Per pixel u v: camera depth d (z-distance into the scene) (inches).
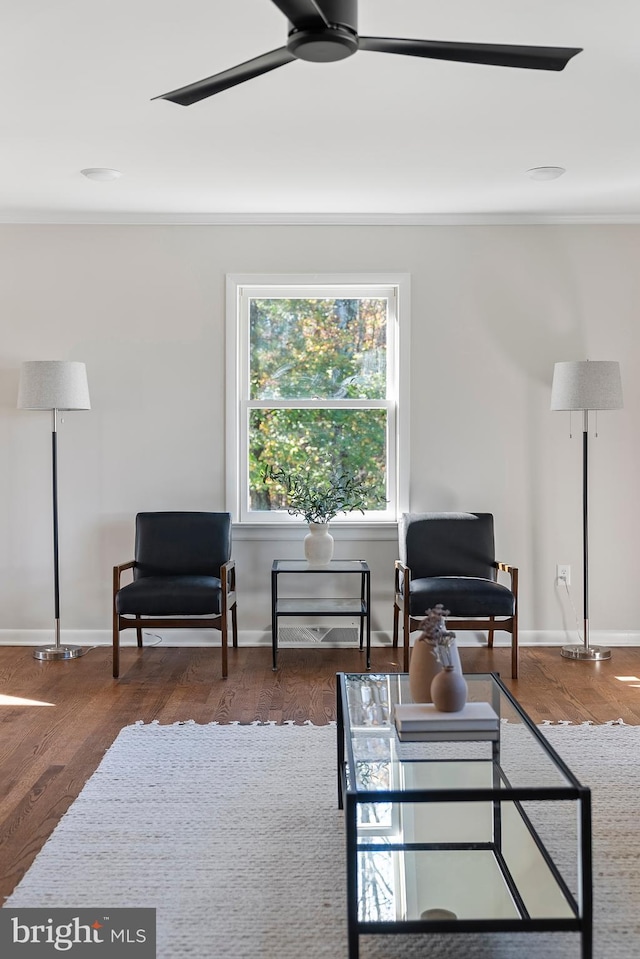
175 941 80.7
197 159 155.3
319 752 130.2
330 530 197.9
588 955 72.7
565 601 199.5
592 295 197.2
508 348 197.3
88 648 196.1
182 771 122.7
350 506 196.7
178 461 198.1
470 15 101.1
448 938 82.0
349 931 72.9
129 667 180.4
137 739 135.7
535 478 198.5
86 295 196.9
